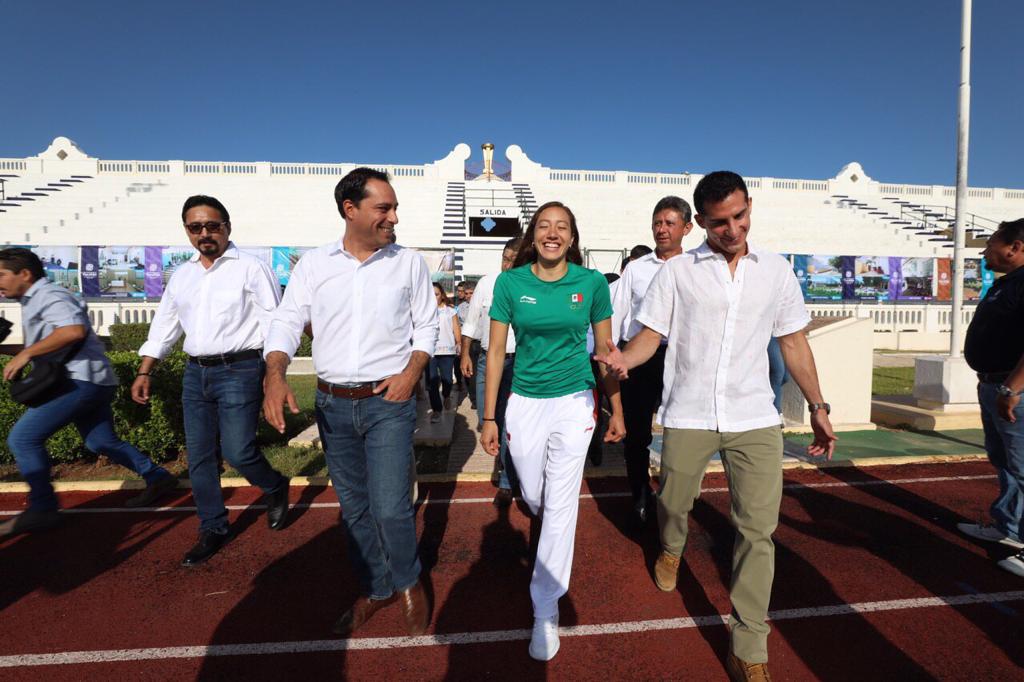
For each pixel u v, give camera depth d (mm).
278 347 2697
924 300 25047
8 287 3861
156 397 5840
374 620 3072
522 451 2881
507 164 35031
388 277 2789
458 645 2861
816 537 4086
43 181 28625
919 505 4688
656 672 2658
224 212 3668
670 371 2846
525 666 2701
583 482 5293
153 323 3924
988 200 37156
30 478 4027
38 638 2920
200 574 3576
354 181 2648
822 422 2654
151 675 2645
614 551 3871
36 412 3979
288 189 29109
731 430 2613
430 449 6496
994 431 3791
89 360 4129
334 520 4410
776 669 2670
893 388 11383
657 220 4090
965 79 7668
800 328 2709
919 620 3068
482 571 3621
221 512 3871
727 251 2621
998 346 3578
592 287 2812
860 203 34281
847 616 3104
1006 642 2881
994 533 3965
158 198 27406
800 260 24344
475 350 8641
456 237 26500
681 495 2898
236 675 2645
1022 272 3479
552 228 2697
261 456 3947
